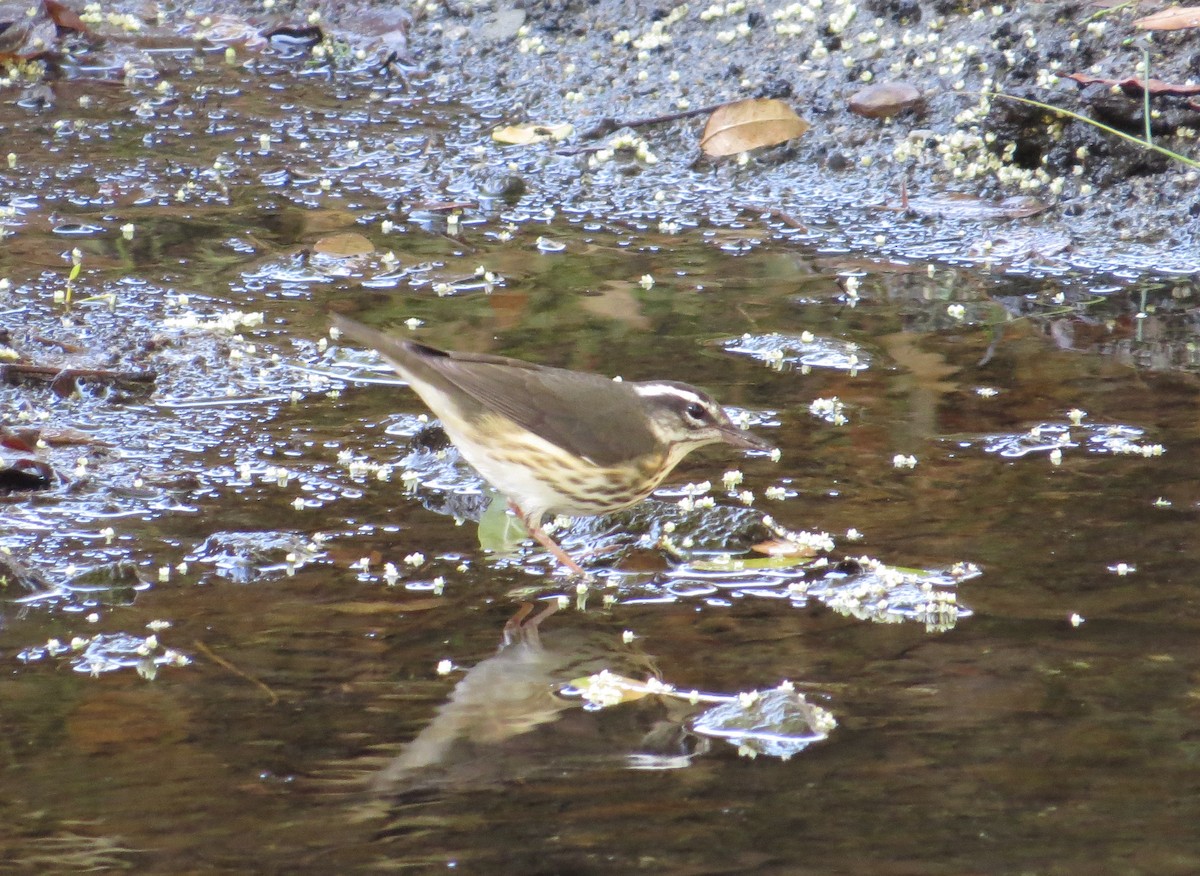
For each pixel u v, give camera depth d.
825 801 7.58
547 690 8.87
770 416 13.06
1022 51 19.56
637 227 17.75
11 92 21.23
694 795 7.67
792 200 18.45
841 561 10.59
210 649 9.33
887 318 15.19
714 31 21.41
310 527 11.17
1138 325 14.97
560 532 11.44
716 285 16.02
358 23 23.11
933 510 11.34
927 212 17.95
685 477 12.16
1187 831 7.22
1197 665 8.97
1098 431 12.58
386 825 7.38
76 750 8.09
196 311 15.12
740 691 8.83
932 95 19.48
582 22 22.22
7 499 11.38
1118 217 17.55
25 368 13.41
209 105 21.02
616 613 10.02
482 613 9.96
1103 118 18.25
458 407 11.12
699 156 19.39
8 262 16.11
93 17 23.53
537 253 16.92
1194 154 17.86
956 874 6.89
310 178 18.83
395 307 15.35
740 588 10.40
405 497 11.77
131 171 18.83
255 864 7.04
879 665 9.13
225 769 7.91
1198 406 13.01
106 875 6.94
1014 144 18.61
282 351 14.37
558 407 10.97
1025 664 9.05
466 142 19.95
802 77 20.27
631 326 14.90
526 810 7.54
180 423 12.91
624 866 7.01
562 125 20.14
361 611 9.91
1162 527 10.88
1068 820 7.33
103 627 9.57
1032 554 10.56
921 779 7.79
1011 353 14.31
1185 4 19.64
